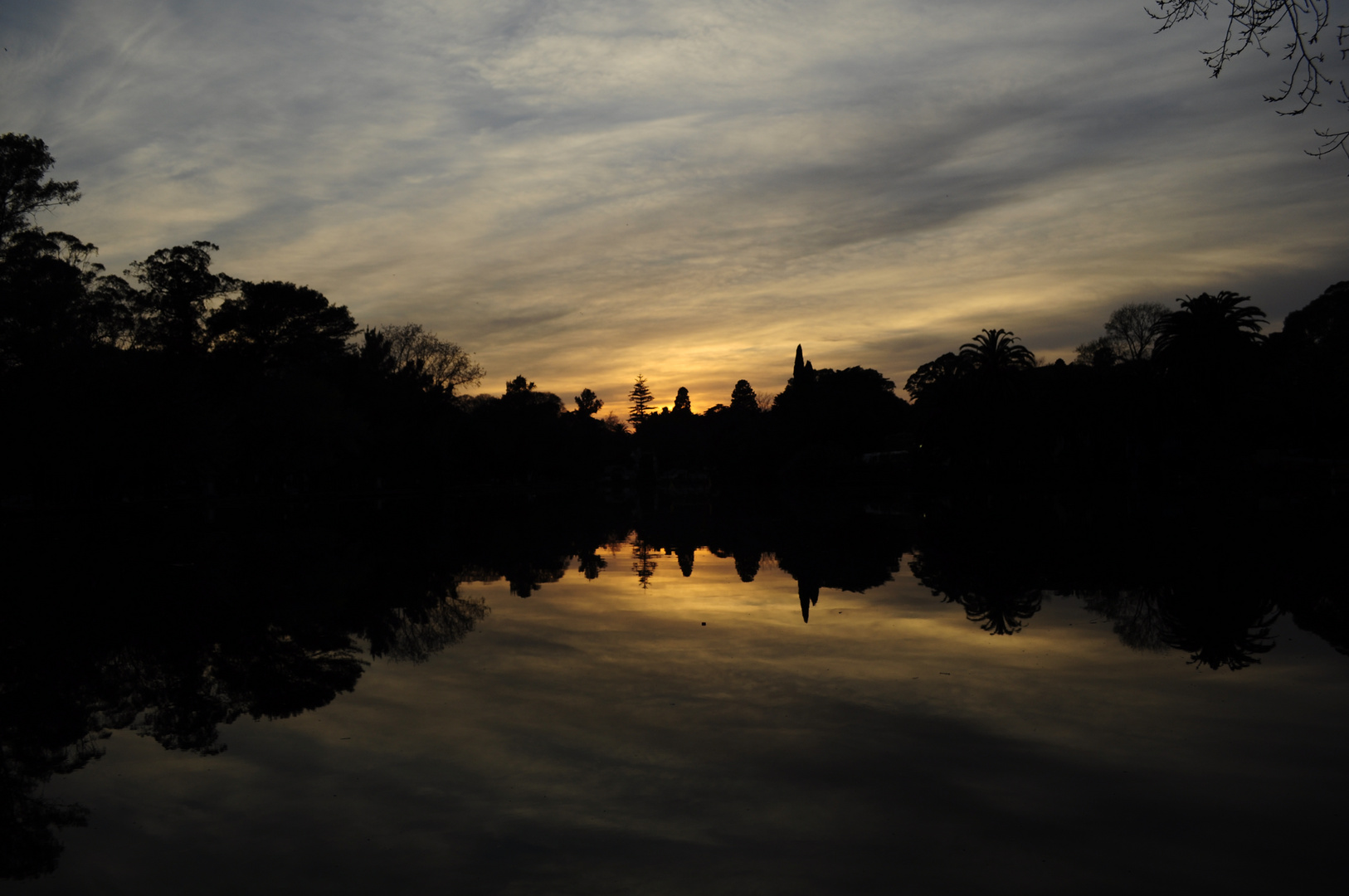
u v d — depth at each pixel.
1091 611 11.59
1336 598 12.20
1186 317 50.97
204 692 8.07
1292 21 7.00
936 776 5.56
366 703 7.57
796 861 4.38
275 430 53.91
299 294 59.91
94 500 45.69
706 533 28.06
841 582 15.11
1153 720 6.71
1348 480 49.94
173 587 15.28
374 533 28.23
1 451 37.50
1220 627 10.33
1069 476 60.84
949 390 61.31
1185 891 4.02
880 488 68.75
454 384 79.75
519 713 7.12
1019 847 4.50
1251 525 24.09
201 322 59.34
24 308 37.78
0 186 40.09
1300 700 7.22
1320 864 4.27
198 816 5.14
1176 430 53.00
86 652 9.92
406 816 5.05
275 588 15.05
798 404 94.06
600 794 5.34
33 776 5.93
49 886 4.27
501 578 16.38
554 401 120.12
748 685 7.93
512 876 4.27
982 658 8.91
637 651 9.53
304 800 5.36
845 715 6.93
